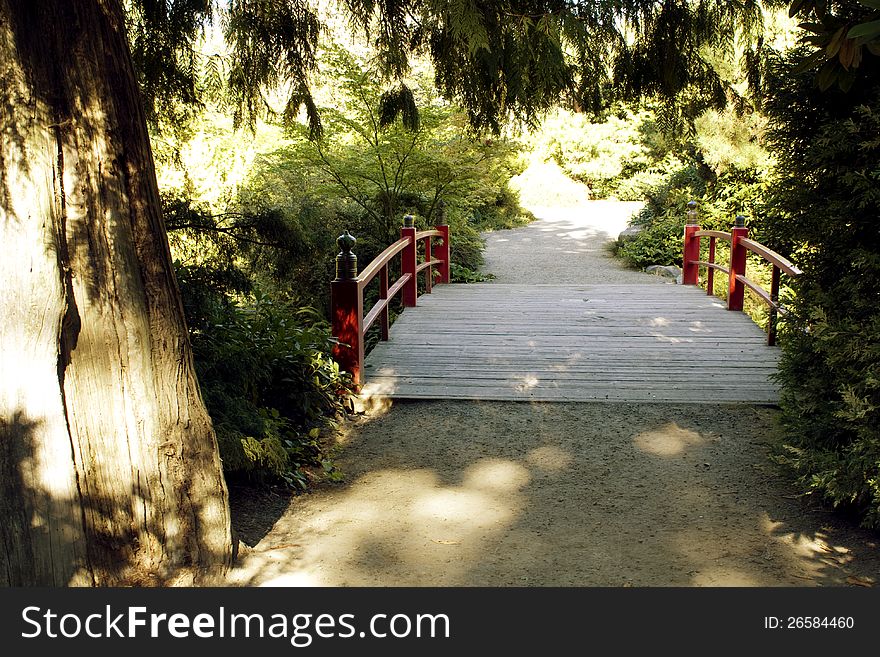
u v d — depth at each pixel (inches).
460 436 194.9
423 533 144.7
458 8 122.8
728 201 468.8
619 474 170.7
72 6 102.1
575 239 650.8
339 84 361.1
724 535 142.0
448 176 404.8
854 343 135.0
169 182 304.7
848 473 134.5
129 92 109.5
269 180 384.5
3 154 98.3
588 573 129.3
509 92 157.8
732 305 326.0
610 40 164.6
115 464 110.7
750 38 177.2
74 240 104.7
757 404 212.5
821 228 148.0
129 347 110.1
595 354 261.1
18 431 102.7
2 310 100.7
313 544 140.5
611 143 869.2
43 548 105.1
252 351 185.8
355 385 223.1
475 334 290.4
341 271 223.3
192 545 120.0
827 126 140.0
